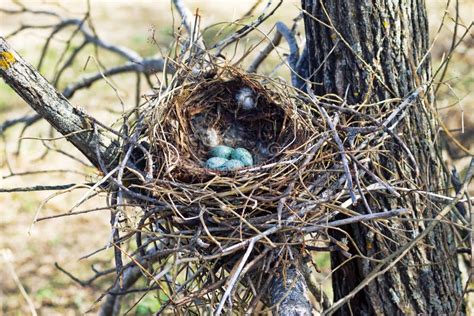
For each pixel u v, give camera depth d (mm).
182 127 4082
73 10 11445
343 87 3922
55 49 14312
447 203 3982
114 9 16078
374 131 3590
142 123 3803
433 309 4008
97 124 3633
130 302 7461
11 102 13641
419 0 3924
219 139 4312
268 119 4230
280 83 3977
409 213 3873
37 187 3682
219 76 4191
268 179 3430
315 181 3471
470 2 9141
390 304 3973
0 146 12305
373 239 3898
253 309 3217
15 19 15641
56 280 9609
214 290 3268
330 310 3092
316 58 4035
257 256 3230
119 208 3314
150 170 3412
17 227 10695
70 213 3139
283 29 4613
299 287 3305
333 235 4031
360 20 3822
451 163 4945
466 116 9812
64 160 12258
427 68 4016
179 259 3100
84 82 5969
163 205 3367
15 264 9938
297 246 3457
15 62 3473
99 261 9953
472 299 5145
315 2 3932
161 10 16047
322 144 3498
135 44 14312
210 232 3371
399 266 3934
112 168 3688
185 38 4230
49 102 3557
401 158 3844
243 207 3301
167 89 3906
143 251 3893
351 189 3123
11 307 9086
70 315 8945
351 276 4051
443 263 4035
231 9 12258
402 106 3688
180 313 3285
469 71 9219
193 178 3539
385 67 3855
